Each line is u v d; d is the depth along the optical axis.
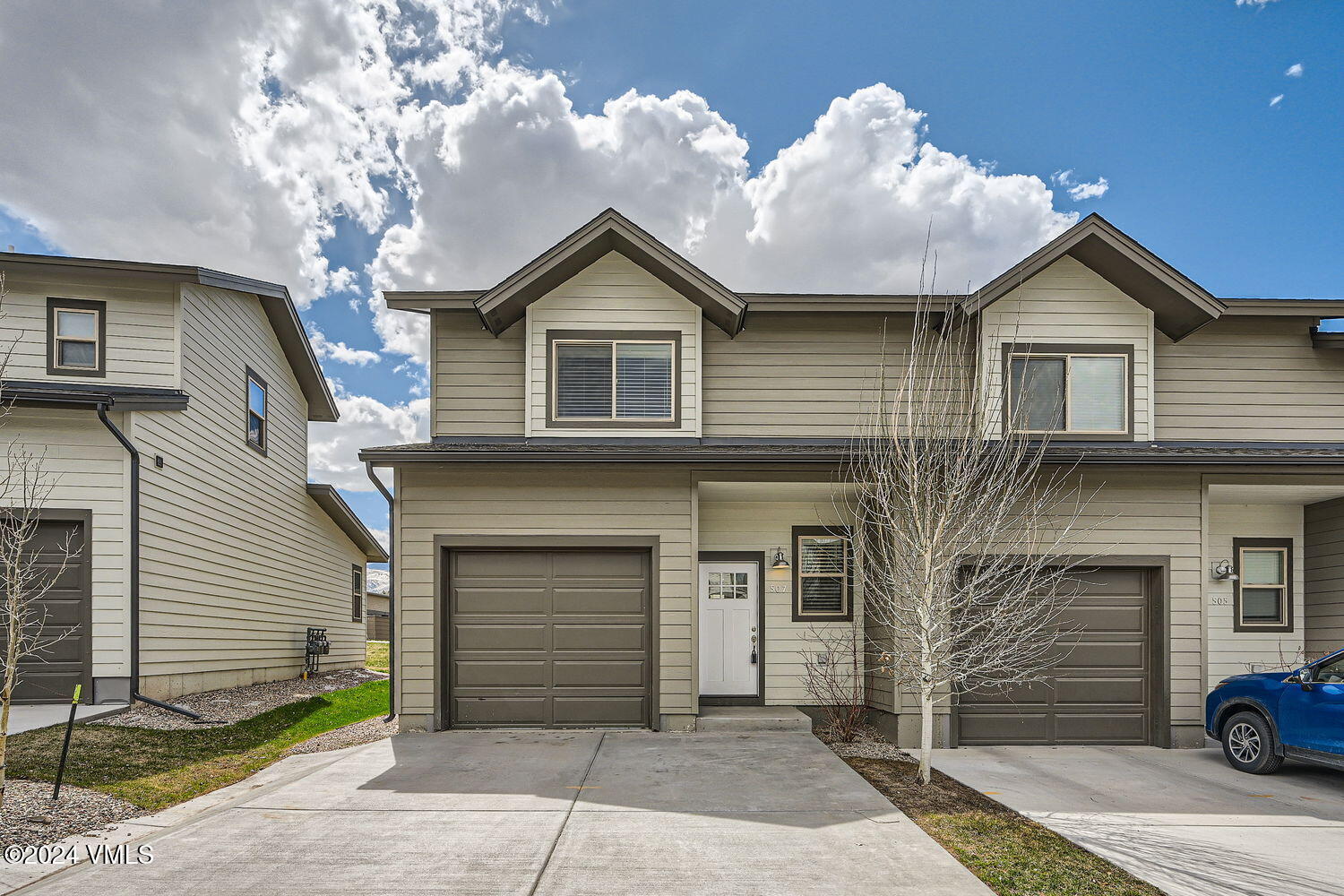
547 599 9.20
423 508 9.08
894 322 10.09
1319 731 6.87
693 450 8.71
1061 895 4.26
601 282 9.80
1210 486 9.10
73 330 10.34
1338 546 9.82
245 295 13.05
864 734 9.20
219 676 12.17
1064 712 8.85
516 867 4.57
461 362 9.86
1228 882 4.51
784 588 10.17
